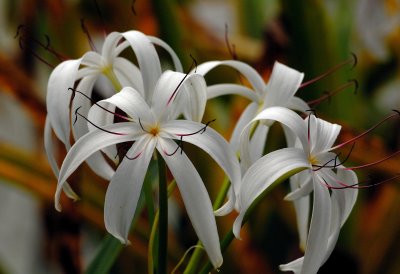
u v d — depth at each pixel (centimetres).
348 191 94
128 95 88
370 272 129
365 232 131
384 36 168
